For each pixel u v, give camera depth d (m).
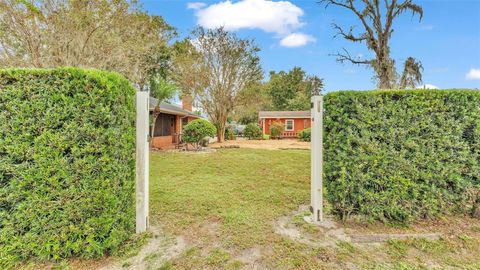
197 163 7.38
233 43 15.97
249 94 17.02
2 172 1.93
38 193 1.97
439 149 2.66
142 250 2.29
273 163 7.45
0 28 6.97
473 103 2.68
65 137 1.99
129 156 2.43
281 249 2.31
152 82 13.05
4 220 1.95
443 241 2.40
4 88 1.92
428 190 2.67
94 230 2.08
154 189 4.38
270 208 3.42
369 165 2.65
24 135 1.93
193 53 15.93
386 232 2.57
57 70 1.98
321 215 2.89
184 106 18.30
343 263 2.09
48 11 7.48
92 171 2.05
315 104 2.87
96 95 2.03
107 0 8.35
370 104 2.65
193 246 2.37
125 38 9.48
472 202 2.83
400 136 2.65
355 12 8.11
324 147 2.86
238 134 26.66
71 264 2.02
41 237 1.99
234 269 2.01
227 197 3.92
